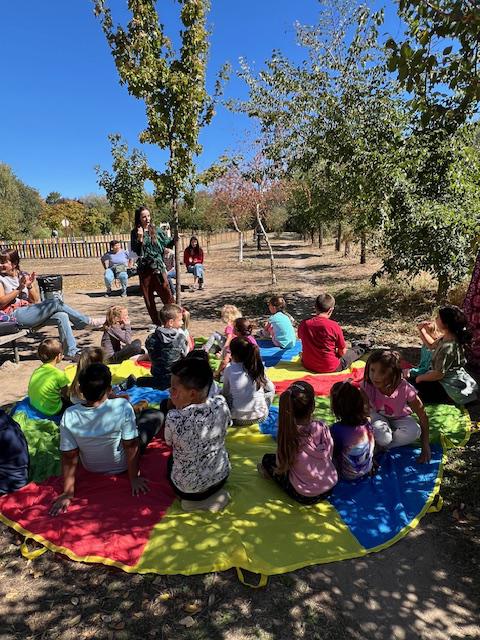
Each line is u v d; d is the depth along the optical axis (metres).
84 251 30.31
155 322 8.41
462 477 3.65
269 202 21.25
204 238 41.03
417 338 7.50
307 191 14.69
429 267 7.87
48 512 3.21
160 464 3.76
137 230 7.85
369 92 8.43
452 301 8.52
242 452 3.98
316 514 3.18
